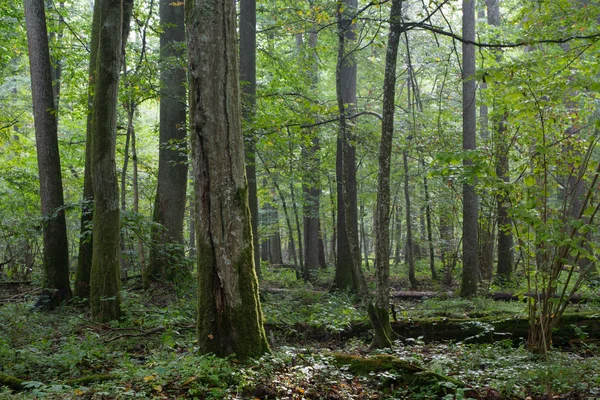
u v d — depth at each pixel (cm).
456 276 1819
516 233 700
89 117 1168
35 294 1194
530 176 689
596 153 1171
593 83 658
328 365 558
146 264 1390
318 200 2056
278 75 1628
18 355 636
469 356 656
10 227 1377
